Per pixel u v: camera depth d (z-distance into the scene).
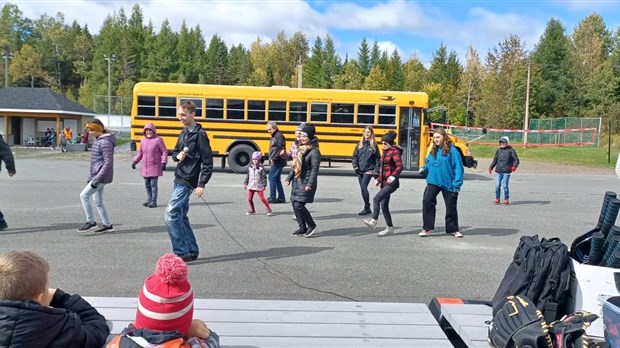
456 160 8.88
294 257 7.35
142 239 8.20
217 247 7.83
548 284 3.47
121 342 2.47
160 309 2.48
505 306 3.29
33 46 111.94
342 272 6.66
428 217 9.02
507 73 60.84
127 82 87.81
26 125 44.84
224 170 20.97
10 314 2.28
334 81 83.38
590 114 59.00
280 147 12.31
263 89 19.47
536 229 9.97
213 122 19.48
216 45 106.19
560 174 24.14
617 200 3.68
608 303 2.91
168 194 13.48
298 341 3.28
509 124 58.41
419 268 6.95
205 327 2.81
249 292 5.73
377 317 3.77
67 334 2.43
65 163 23.53
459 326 3.58
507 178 13.52
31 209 10.73
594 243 3.65
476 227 10.09
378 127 19.41
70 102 46.69
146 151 11.22
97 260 6.89
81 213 10.41
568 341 3.03
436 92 68.50
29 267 2.37
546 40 65.12
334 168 24.25
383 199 9.10
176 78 98.44
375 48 102.25
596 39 69.19
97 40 110.62
